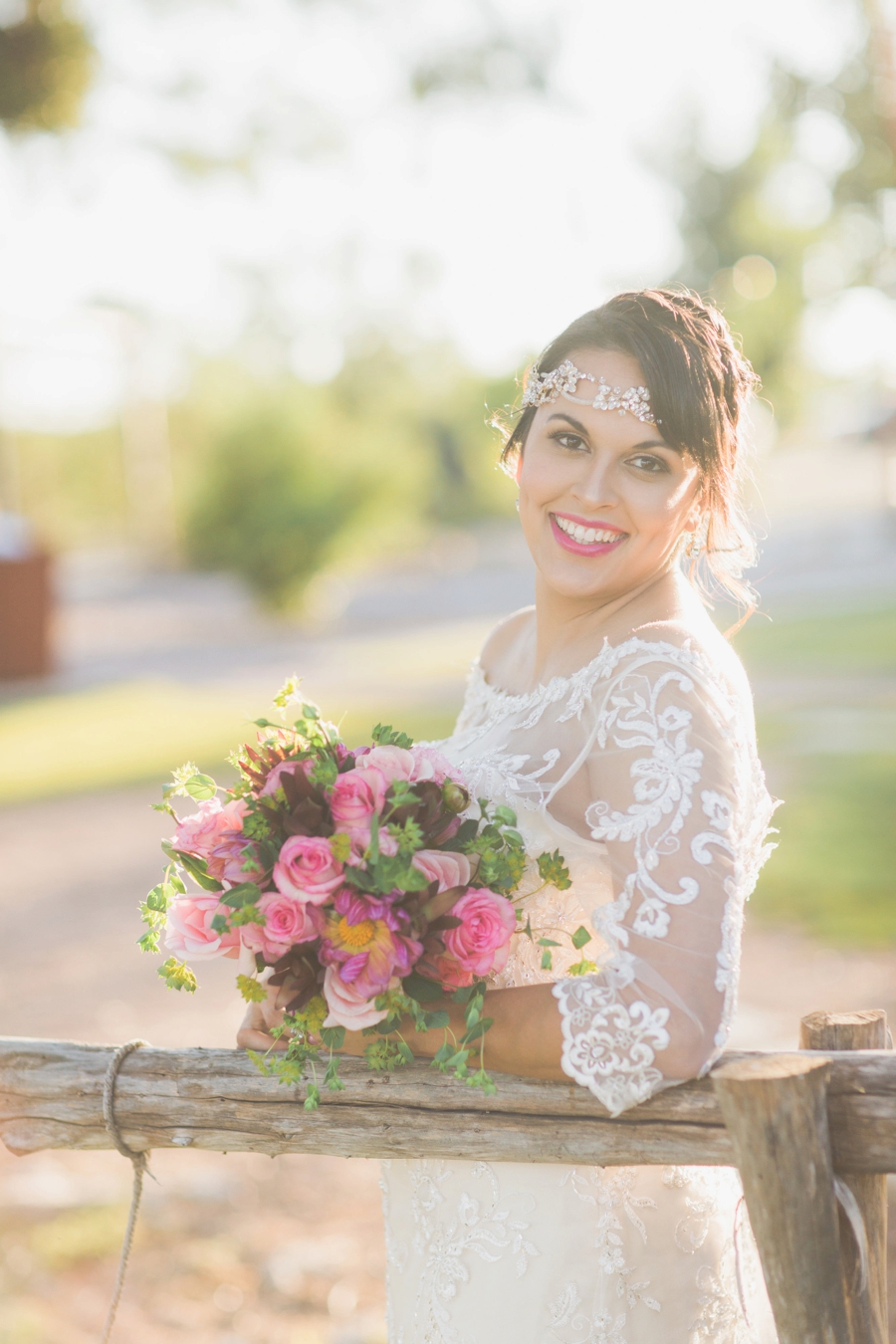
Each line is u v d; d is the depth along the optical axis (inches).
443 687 535.8
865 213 624.4
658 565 68.6
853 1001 190.7
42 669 679.1
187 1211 150.7
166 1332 127.7
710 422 64.9
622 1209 64.7
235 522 860.6
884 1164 55.4
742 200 1219.2
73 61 373.1
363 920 56.7
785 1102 52.4
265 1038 67.2
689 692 58.4
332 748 60.9
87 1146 69.4
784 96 514.6
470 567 1333.7
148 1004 213.3
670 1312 65.7
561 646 71.8
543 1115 60.8
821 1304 53.5
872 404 1678.2
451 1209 66.9
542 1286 64.6
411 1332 70.1
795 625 657.0
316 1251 141.9
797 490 1745.8
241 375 919.7
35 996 219.0
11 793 398.0
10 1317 128.6
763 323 1310.3
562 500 67.2
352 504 861.2
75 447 2199.8
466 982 58.5
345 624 876.6
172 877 64.6
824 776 330.0
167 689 605.6
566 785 62.6
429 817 59.1
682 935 53.7
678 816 55.2
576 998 56.2
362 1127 64.2
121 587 1286.9
